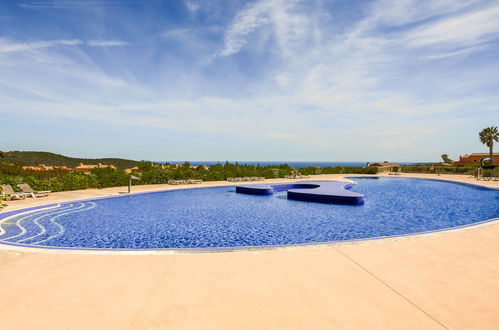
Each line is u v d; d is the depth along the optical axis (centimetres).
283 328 276
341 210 1243
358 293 350
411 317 295
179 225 977
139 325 282
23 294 352
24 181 1502
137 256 500
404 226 950
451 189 2078
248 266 447
